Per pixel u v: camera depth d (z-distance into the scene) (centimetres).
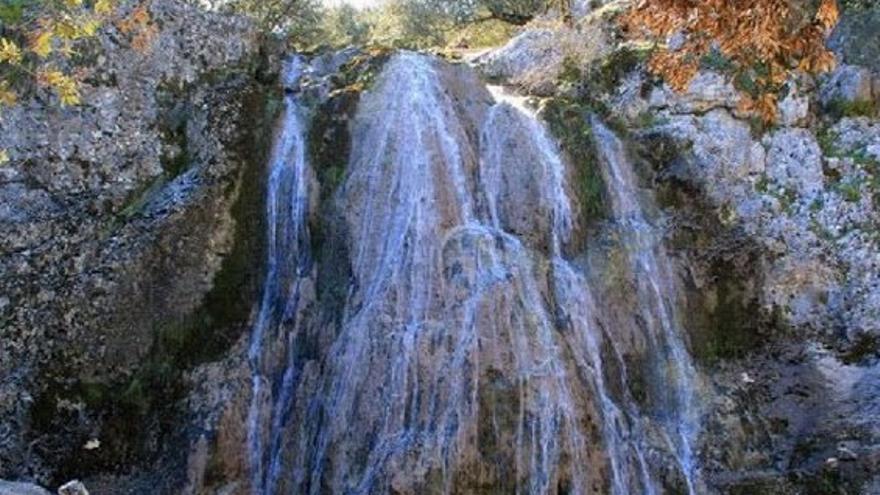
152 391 848
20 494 630
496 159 1002
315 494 808
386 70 1026
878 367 964
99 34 939
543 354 848
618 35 1207
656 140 1101
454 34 2122
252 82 1005
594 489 820
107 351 848
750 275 1038
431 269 887
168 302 873
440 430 801
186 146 972
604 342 923
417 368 830
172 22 1000
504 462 796
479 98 1070
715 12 693
